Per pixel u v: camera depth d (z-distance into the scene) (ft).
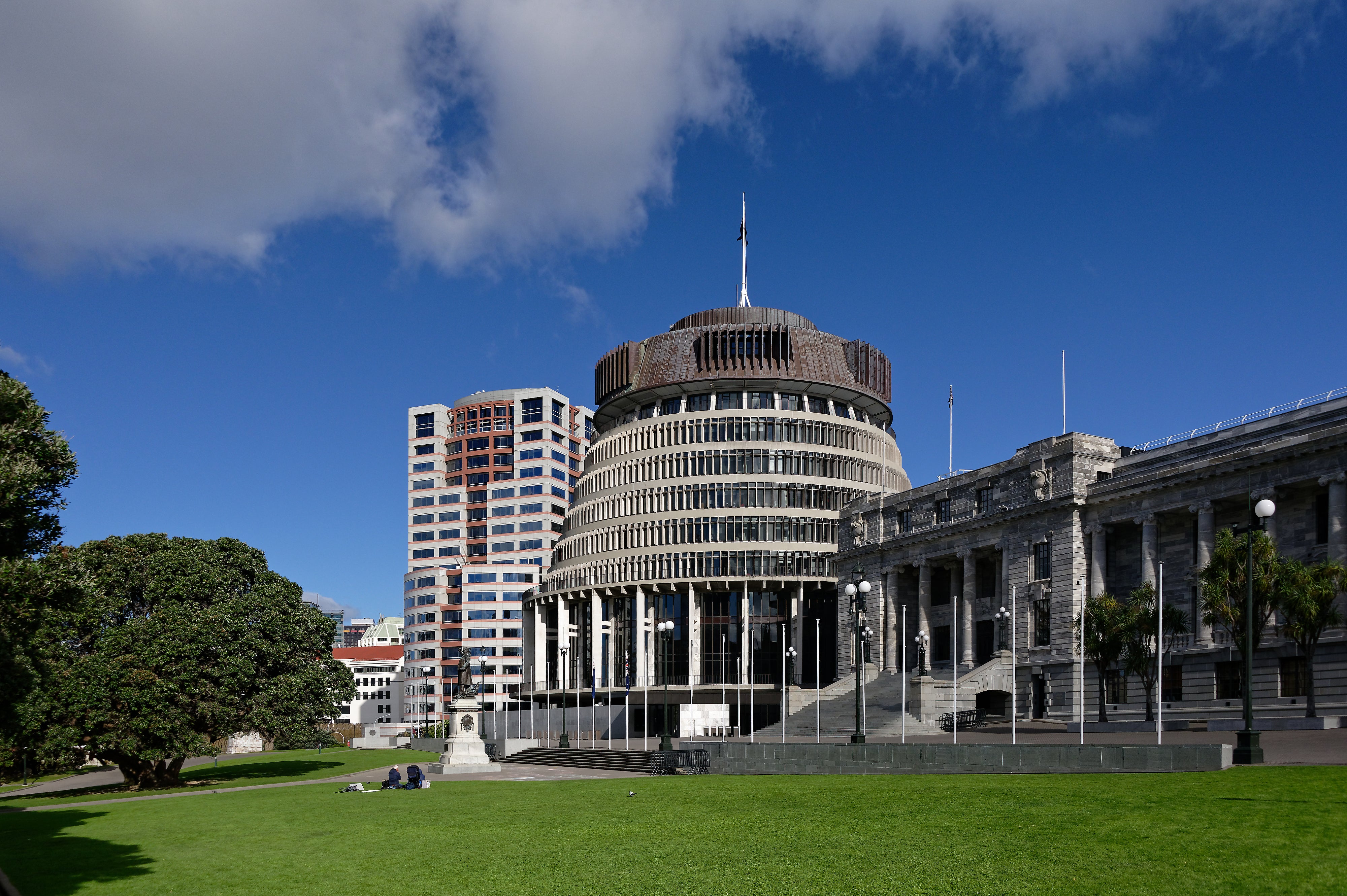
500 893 82.53
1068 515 291.99
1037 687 297.94
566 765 261.24
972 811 109.91
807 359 498.28
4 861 107.14
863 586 183.42
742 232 538.47
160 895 86.53
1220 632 252.21
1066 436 294.66
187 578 247.50
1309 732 193.26
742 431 486.79
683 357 503.61
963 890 75.41
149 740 230.27
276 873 95.30
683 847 99.35
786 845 96.99
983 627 336.90
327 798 169.78
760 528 473.67
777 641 475.31
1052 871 79.15
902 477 514.27
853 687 339.77
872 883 79.20
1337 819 89.10
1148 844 85.46
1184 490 262.26
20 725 143.64
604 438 520.42
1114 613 236.02
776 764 179.93
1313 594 195.52
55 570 121.29
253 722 247.70
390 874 92.38
